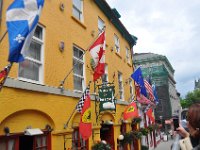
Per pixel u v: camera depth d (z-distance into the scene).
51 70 8.84
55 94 8.79
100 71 9.80
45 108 8.13
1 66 6.63
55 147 8.41
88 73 11.70
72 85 10.07
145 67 55.88
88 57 11.91
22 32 4.93
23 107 7.13
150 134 26.11
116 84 15.90
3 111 6.43
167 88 54.28
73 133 9.86
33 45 8.33
